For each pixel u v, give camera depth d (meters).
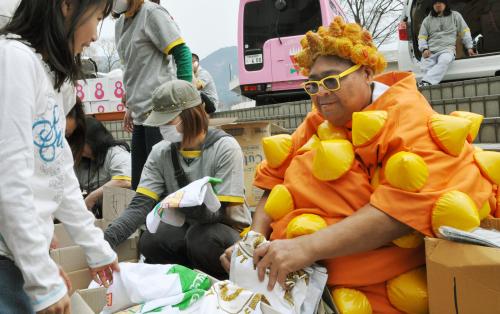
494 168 1.51
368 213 1.40
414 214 1.37
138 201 2.25
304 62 1.61
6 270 1.16
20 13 1.20
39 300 1.11
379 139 1.48
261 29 7.03
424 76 6.45
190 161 2.22
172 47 2.71
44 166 1.20
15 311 1.17
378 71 1.61
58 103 1.27
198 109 2.15
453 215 1.33
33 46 1.20
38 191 1.19
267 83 7.04
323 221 1.51
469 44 6.52
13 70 1.12
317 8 6.83
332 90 1.54
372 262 1.48
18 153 1.09
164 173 2.27
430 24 6.39
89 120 3.07
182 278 1.61
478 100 4.41
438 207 1.35
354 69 1.54
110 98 6.62
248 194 3.28
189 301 1.54
